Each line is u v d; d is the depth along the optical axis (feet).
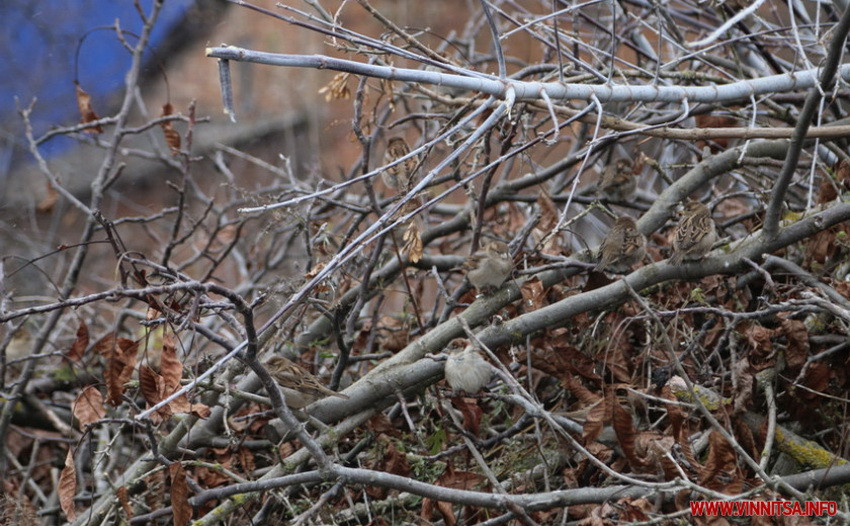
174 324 20.56
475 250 29.53
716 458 22.44
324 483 26.61
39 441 35.22
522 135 33.35
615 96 26.08
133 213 60.70
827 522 21.39
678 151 42.32
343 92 28.68
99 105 65.05
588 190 38.58
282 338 29.94
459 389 25.08
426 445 27.71
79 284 50.14
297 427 23.15
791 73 27.99
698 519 21.34
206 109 65.72
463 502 23.76
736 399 24.67
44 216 54.80
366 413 27.30
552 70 33.91
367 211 30.63
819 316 26.89
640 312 27.68
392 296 44.80
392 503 27.17
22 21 62.39
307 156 58.95
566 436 22.54
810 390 24.38
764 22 33.37
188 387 19.74
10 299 29.66
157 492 28.86
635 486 23.44
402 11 59.82
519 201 34.40
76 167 60.44
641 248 27.73
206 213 33.86
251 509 28.68
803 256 28.55
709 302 29.22
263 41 66.39
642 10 41.19
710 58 35.12
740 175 35.60
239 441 28.99
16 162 58.54
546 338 27.78
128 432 36.09
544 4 42.32
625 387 24.81
